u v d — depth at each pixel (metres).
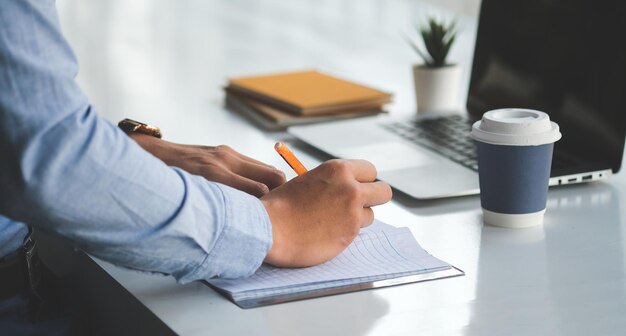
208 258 0.93
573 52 1.42
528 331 0.85
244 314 0.90
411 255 1.05
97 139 0.84
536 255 1.05
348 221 1.01
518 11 1.60
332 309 0.91
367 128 1.64
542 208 1.15
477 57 1.72
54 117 0.82
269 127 1.69
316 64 2.26
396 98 1.92
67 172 0.82
